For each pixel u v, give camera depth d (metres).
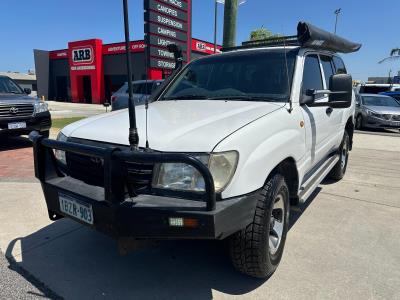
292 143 3.10
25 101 8.34
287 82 3.46
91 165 2.66
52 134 10.66
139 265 3.20
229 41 7.95
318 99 3.97
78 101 38.84
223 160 2.33
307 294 2.76
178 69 4.41
